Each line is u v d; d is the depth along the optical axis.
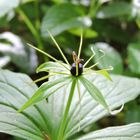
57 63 0.34
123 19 0.76
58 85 0.33
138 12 0.68
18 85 0.40
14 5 0.62
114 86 0.41
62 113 0.40
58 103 0.40
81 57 0.68
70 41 0.69
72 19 0.63
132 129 0.36
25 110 0.39
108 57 0.60
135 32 0.80
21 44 0.67
